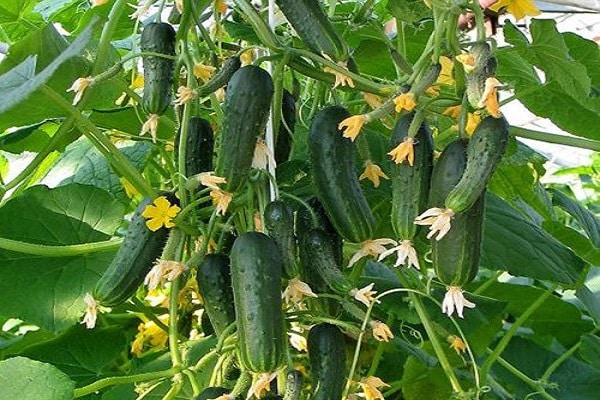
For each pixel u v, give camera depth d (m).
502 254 1.44
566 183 3.72
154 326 1.50
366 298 1.08
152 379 1.20
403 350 1.51
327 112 1.12
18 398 1.13
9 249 1.34
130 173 1.24
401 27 1.42
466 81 1.05
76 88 1.15
